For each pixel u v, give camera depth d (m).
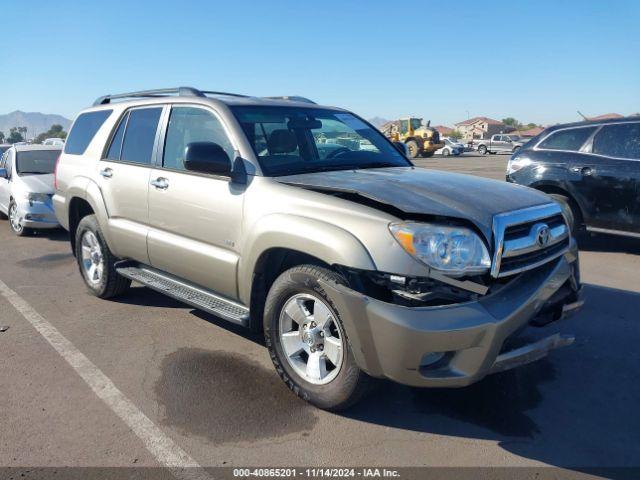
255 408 3.59
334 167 4.31
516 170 8.31
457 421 3.45
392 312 3.02
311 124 4.64
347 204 3.37
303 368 3.64
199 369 4.14
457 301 3.11
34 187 9.55
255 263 3.75
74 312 5.44
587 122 7.81
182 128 4.61
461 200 3.36
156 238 4.65
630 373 4.07
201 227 4.22
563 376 4.03
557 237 3.62
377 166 4.55
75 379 3.99
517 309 3.13
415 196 3.36
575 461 3.06
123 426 3.38
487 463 3.04
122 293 5.79
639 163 7.21
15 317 5.31
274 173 3.98
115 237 5.19
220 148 3.94
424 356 3.02
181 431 3.32
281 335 3.69
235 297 4.11
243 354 4.42
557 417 3.50
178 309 5.50
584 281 6.45
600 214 7.56
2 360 4.32
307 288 3.42
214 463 3.02
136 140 5.09
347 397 3.36
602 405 3.64
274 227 3.56
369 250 3.13
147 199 4.74
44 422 3.42
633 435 3.31
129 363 4.26
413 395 3.76
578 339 4.67
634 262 7.37
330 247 3.22
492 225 3.20
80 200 5.88
